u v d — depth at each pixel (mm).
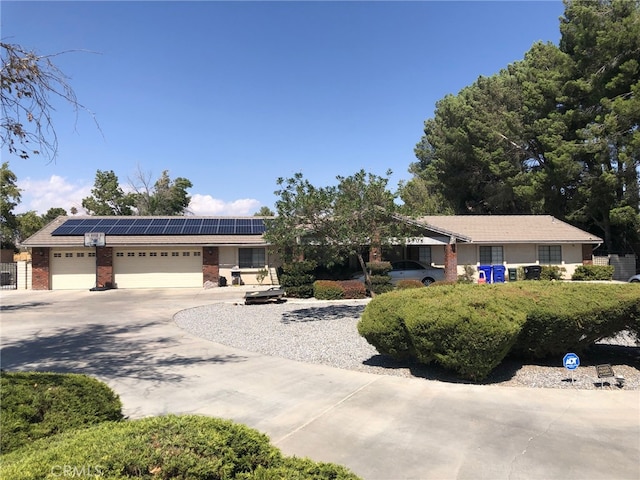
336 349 8711
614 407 5188
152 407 5453
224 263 25953
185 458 2227
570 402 5363
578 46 28609
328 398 5680
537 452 4031
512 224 27312
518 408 5176
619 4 26609
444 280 21703
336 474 2549
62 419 3658
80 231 25688
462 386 6074
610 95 27562
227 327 11719
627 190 26797
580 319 6488
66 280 25234
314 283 18891
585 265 25938
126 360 8070
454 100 37688
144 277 25594
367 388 6066
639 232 29094
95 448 2254
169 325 12266
